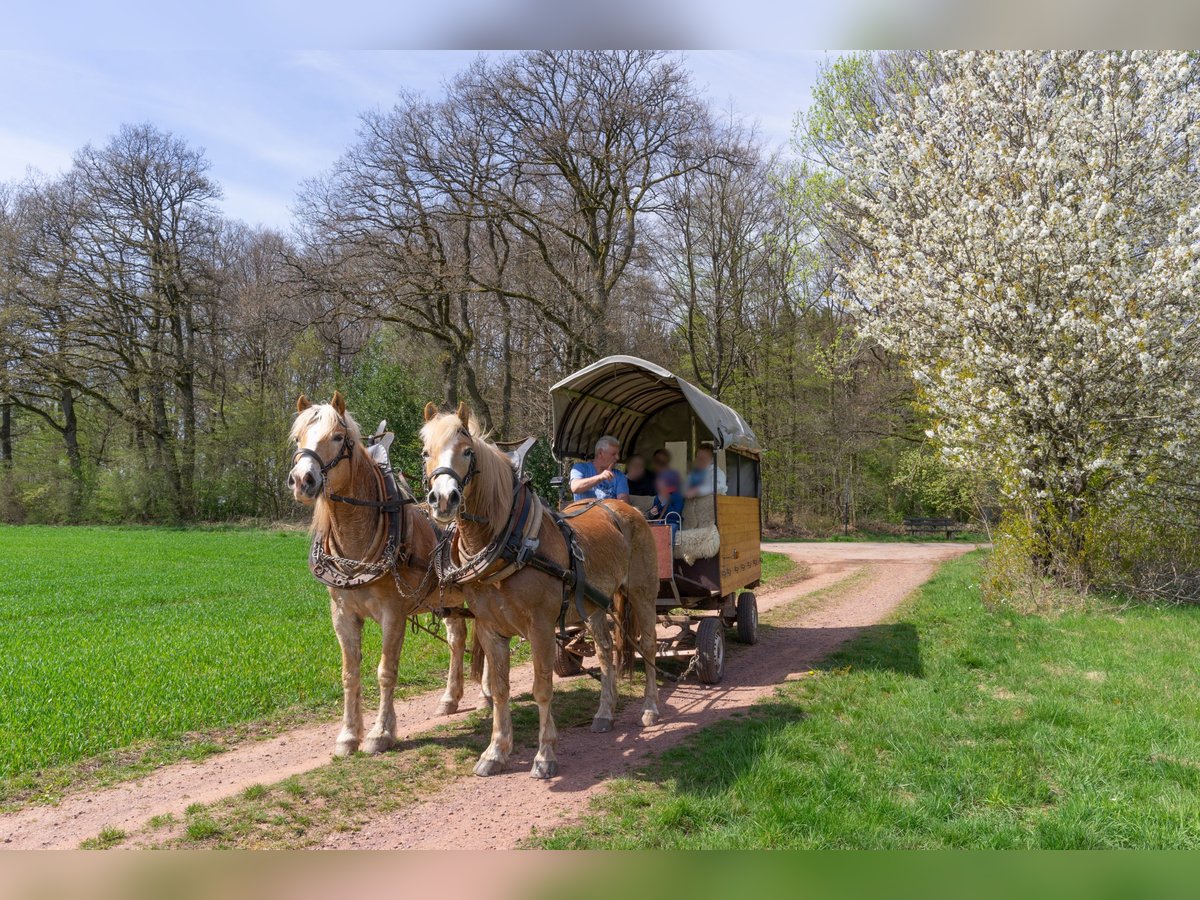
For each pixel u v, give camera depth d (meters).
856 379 36.09
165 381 38.66
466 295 27.61
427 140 23.66
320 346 36.81
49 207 34.53
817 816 4.55
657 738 6.37
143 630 11.17
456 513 5.23
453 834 4.62
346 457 5.89
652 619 7.21
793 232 33.44
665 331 34.38
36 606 13.41
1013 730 6.13
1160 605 12.35
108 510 39.59
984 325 13.34
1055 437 13.06
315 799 5.16
